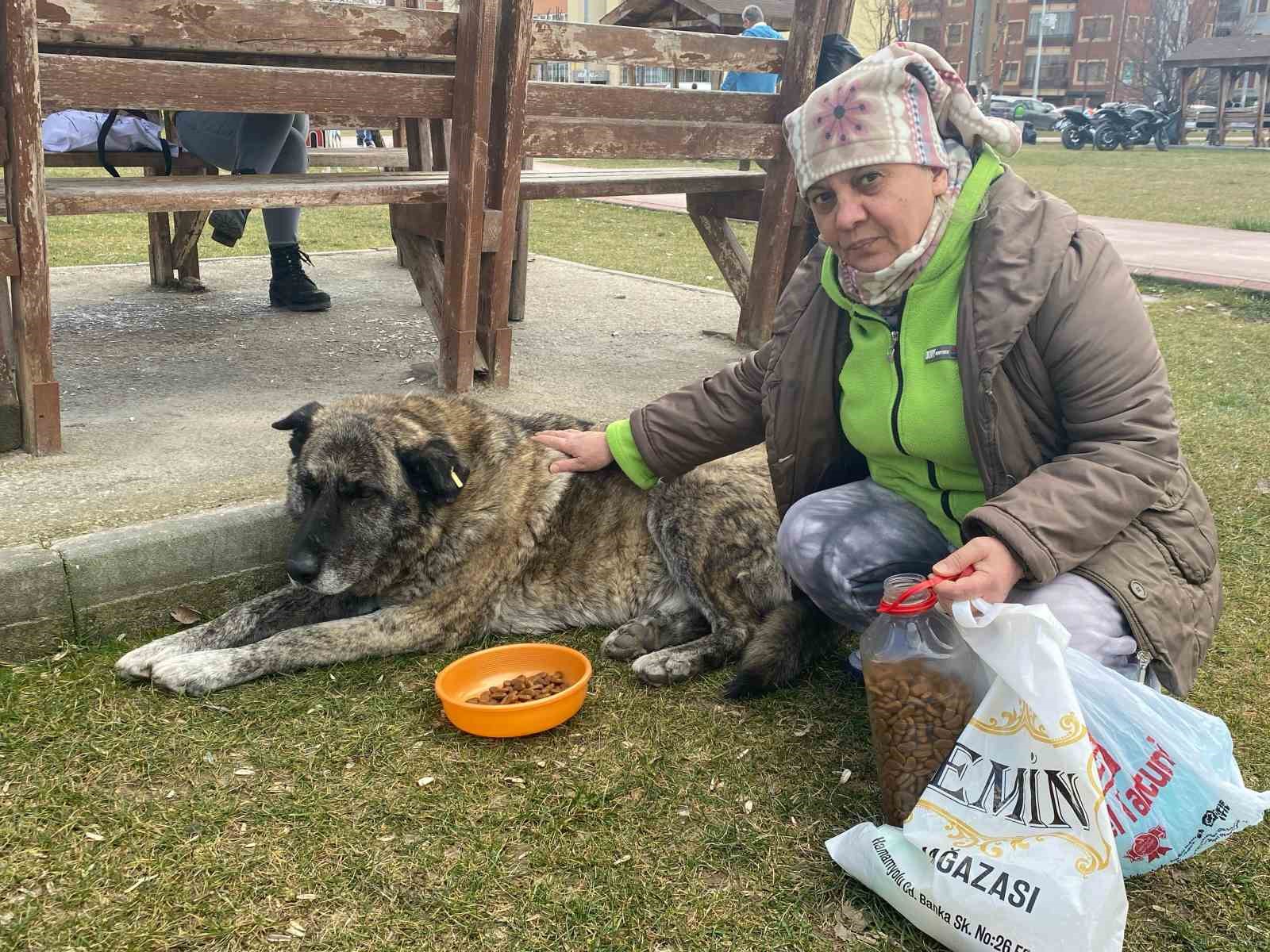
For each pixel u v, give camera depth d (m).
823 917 2.22
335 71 4.40
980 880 1.99
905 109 2.31
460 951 2.10
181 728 2.86
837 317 2.79
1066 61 69.31
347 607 3.60
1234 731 2.86
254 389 5.10
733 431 3.13
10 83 3.46
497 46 4.64
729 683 3.20
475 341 5.05
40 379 3.93
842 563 2.84
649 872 2.34
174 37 3.78
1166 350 7.28
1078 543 2.20
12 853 2.33
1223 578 3.83
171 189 4.21
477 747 2.83
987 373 2.35
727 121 5.67
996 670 2.01
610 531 3.67
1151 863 2.19
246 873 2.30
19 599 3.12
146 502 3.62
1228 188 20.39
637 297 8.14
